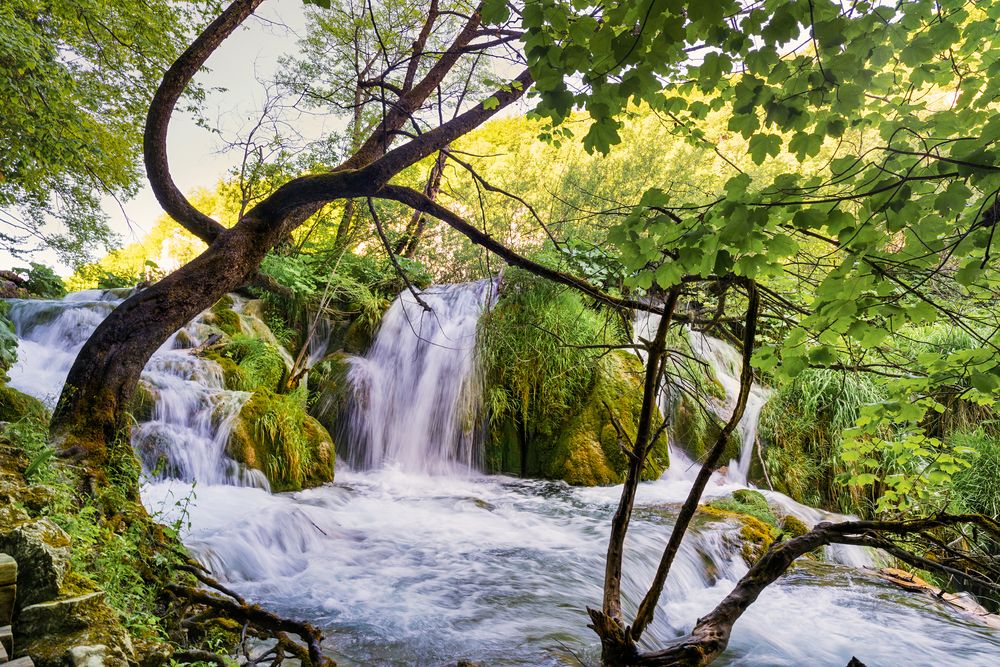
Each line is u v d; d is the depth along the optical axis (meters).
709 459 1.68
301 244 10.28
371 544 5.39
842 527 1.73
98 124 7.86
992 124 1.54
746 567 5.51
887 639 4.19
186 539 4.48
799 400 8.02
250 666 2.73
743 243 1.65
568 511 6.62
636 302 3.29
